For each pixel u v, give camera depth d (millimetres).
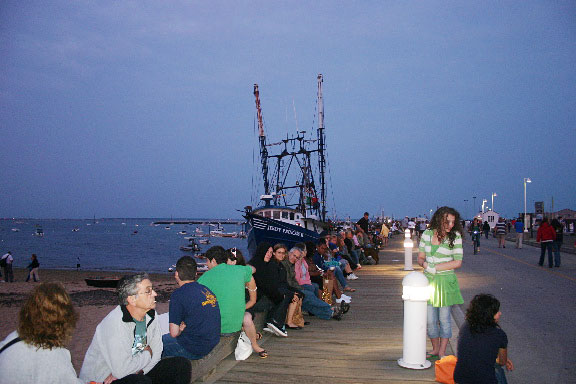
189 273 5020
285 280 7488
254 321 6680
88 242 123438
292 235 21953
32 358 2674
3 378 2635
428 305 5629
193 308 4844
